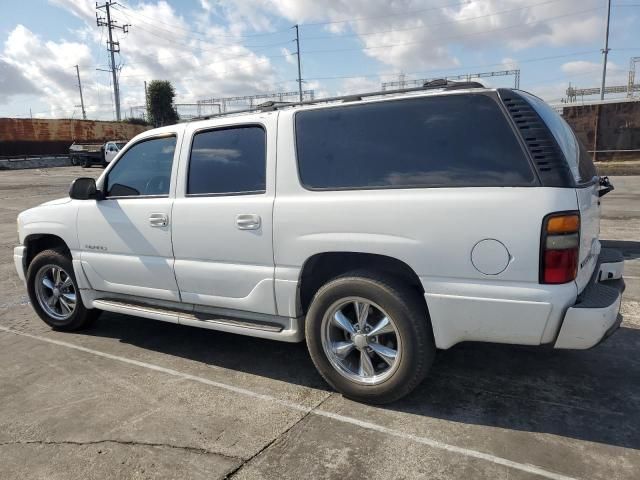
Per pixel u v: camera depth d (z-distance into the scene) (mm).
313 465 2775
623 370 3781
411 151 3137
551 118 3254
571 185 2809
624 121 25016
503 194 2832
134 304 4422
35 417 3367
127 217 4266
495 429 3061
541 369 3830
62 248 4980
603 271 3652
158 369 4070
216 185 3842
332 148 3383
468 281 2939
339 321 3402
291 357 4242
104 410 3426
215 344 4574
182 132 4062
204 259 3881
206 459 2857
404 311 3129
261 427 3160
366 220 3166
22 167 37375
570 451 2824
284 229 3461
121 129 48875
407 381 3205
